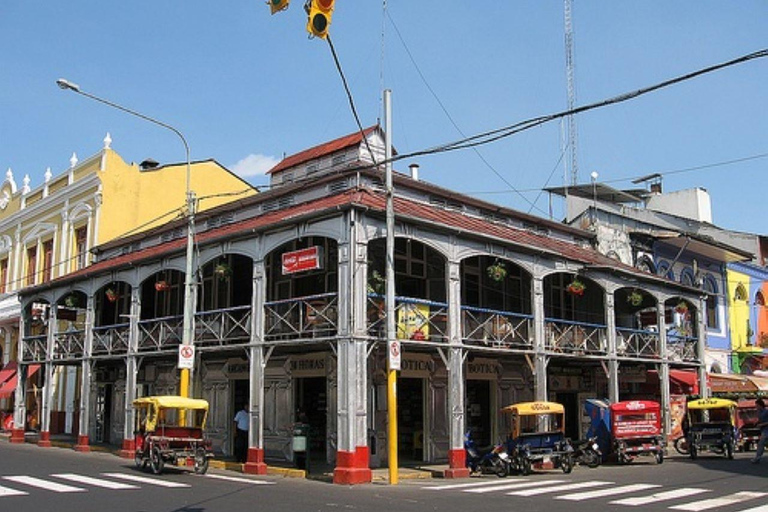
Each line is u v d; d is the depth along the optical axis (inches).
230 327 863.7
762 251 1480.1
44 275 1374.3
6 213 1558.8
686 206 1485.0
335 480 619.2
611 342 906.7
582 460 775.7
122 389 1085.1
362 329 647.1
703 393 1051.9
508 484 607.5
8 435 1210.6
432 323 719.1
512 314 803.4
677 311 1058.7
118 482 585.6
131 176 1277.1
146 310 1059.9
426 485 606.5
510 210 984.9
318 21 403.9
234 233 757.9
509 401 932.0
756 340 1354.6
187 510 431.2
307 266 684.1
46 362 1039.6
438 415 835.4
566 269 869.2
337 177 842.2
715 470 691.4
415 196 874.8
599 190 1419.8
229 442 896.9
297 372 834.8
